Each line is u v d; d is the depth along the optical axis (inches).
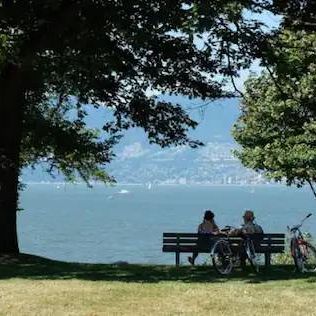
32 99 1034.1
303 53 946.7
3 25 784.3
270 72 850.8
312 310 477.4
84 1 762.8
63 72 805.9
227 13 733.3
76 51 794.2
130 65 882.8
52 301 506.6
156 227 4569.4
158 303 500.4
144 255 2615.7
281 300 515.8
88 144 1069.8
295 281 633.6
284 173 1213.1
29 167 1311.5
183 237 807.1
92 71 796.0
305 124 1191.6
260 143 1274.6
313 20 829.8
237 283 621.3
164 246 810.8
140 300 513.0
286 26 837.2
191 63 895.1
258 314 461.1
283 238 768.9
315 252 780.6
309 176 1216.2
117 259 2423.7
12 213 891.4
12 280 647.1
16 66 828.6
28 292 552.1
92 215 6540.4
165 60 892.6
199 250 800.9
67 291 557.0
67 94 1077.1
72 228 4498.0
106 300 512.7
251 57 830.5
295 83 1128.8
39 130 1024.2
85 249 2903.5
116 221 5393.7
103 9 766.5
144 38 758.5
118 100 996.6
